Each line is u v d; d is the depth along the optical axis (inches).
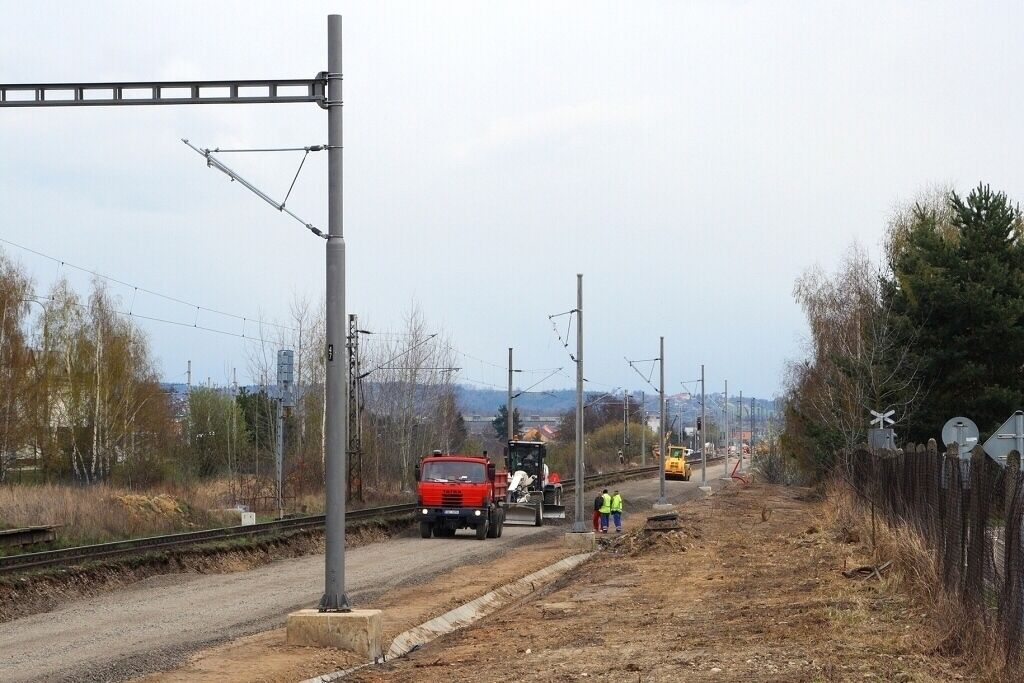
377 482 2659.9
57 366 2549.2
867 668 481.7
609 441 5487.2
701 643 594.9
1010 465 441.1
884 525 1042.1
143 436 2753.4
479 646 671.8
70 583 997.8
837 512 1576.0
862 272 2807.6
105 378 2564.0
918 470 797.9
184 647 697.6
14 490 1469.0
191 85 660.1
